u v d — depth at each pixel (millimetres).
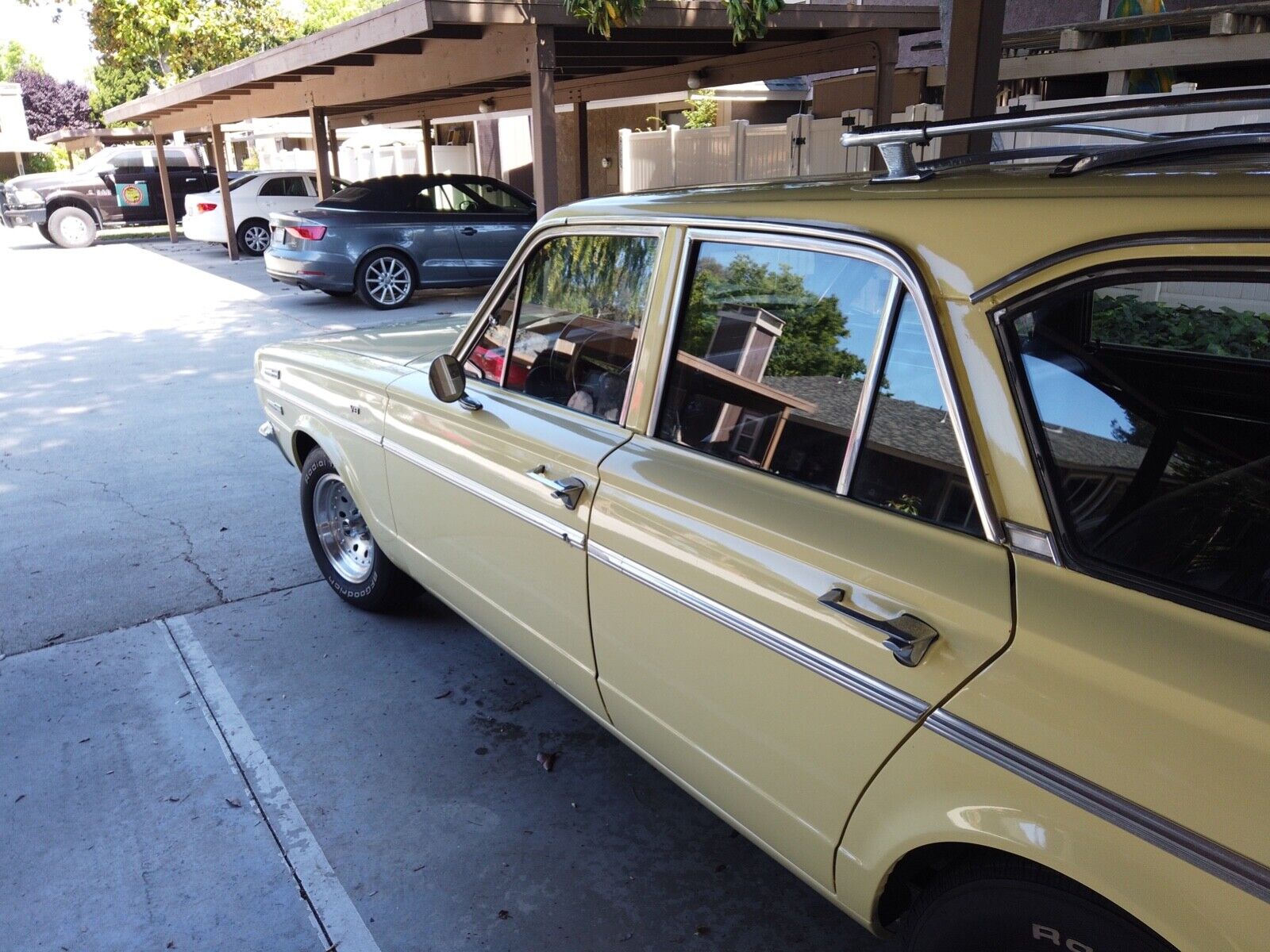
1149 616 1462
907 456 1817
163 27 25906
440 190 12859
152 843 2934
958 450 1717
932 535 1754
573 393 2740
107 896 2719
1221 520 1530
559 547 2623
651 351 2439
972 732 1599
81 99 65688
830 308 1975
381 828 2980
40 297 14281
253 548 5117
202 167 23516
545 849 2887
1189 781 1326
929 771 1686
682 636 2230
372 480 3705
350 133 27703
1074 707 1465
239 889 2738
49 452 6809
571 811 3057
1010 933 1616
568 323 2748
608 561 2424
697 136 13117
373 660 3977
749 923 2596
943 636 1646
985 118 1864
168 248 22328
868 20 9227
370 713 3596
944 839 1658
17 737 3482
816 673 1884
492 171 24234
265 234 20297
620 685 2541
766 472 2123
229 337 10930
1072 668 1478
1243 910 1269
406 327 4570
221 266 18312
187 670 3924
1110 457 1648
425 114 17734
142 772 3273
